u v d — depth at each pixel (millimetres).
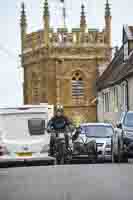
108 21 82875
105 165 22125
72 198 12719
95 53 81938
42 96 83938
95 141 29531
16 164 25359
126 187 14633
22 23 89000
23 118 25578
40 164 25562
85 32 82250
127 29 55969
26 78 88062
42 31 83562
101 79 72000
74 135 28984
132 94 48625
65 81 82375
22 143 25438
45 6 83562
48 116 26922
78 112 81875
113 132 29406
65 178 17031
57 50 82188
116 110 56781
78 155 28734
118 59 63844
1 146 25312
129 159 29047
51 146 26531
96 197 12844
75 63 82250
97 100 73438
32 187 15047
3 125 25469
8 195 13570
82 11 82312
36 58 85125
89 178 16891
